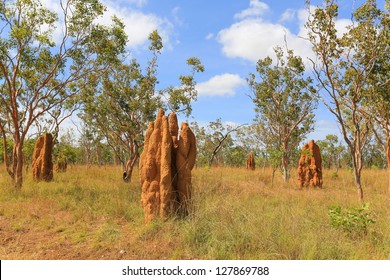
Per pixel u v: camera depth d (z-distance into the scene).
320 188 17.75
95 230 9.22
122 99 18.97
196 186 12.10
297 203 11.93
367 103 14.70
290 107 21.41
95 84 18.81
